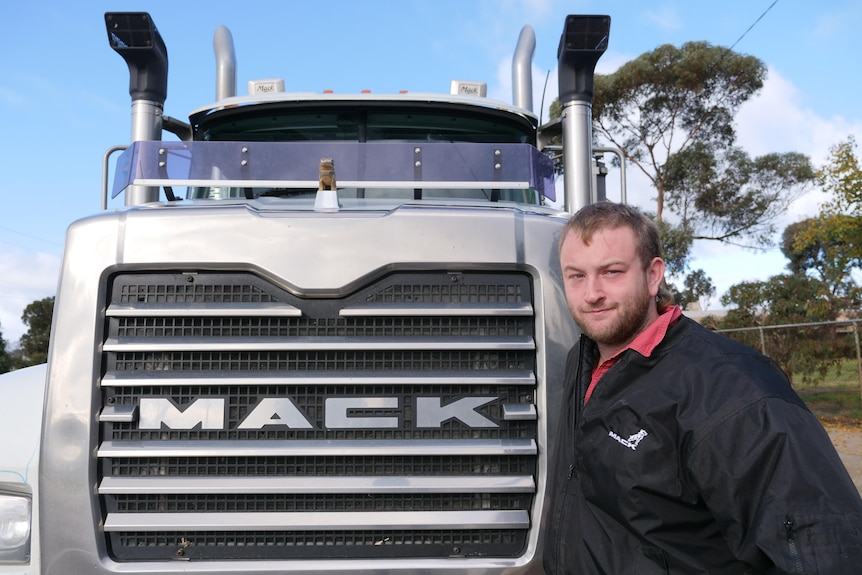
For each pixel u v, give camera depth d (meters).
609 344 1.98
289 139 3.98
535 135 4.29
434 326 2.35
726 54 31.67
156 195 3.46
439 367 2.33
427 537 2.29
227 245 2.30
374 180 2.88
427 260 2.32
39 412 2.41
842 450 9.07
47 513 2.19
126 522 2.22
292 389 2.29
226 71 4.63
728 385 1.68
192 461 2.27
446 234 2.34
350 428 2.29
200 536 2.26
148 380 2.26
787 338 15.81
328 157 2.89
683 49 32.53
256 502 2.27
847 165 14.20
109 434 2.27
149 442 2.26
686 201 34.22
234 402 2.29
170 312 2.29
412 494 2.29
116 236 2.31
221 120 4.01
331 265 2.30
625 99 33.34
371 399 2.30
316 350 2.29
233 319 2.32
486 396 2.33
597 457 1.82
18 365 40.50
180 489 2.23
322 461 2.28
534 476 2.31
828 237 15.16
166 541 2.26
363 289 2.35
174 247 2.30
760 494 1.57
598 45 3.43
